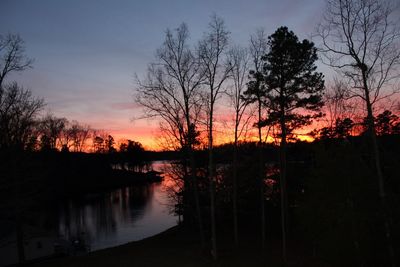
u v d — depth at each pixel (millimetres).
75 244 50281
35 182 34438
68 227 63781
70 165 105000
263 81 31922
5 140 31188
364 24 19891
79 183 107438
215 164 37625
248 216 43312
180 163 36812
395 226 17844
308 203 20859
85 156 123375
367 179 19609
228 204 40750
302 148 37719
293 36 32500
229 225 42938
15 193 31016
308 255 29281
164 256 30422
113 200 91312
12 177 30906
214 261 28078
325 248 19953
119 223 65062
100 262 29062
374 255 18703
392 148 28953
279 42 32250
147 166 144750
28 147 35656
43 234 44469
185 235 39875
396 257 17812
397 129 30156
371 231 18750
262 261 28109
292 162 38562
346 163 19641
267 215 42219
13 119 32844
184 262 28281
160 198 89938
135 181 129000
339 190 19438
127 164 144750
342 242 18844
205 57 28406
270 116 32188
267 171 39031
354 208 18953
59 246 47469
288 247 32844
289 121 32781
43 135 62625
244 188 40562
